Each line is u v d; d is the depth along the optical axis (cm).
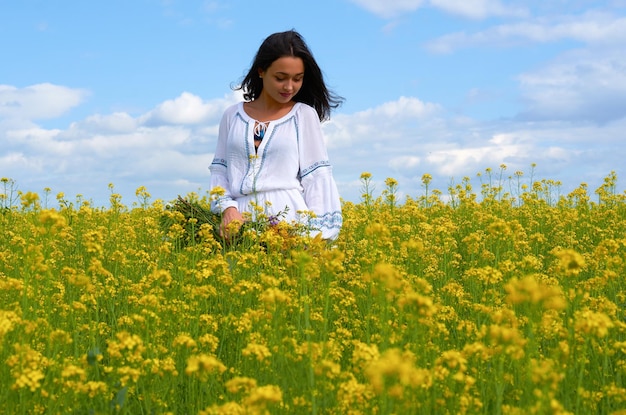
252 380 254
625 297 477
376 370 221
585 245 745
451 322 455
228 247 635
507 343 263
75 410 306
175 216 581
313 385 284
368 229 349
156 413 309
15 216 801
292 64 636
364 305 474
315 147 661
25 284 357
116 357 321
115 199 873
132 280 575
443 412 289
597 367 349
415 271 587
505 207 1015
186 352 344
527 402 269
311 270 397
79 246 651
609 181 1038
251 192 642
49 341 332
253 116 671
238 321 392
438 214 938
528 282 260
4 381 302
